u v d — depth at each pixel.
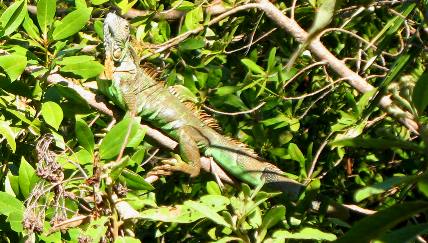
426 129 2.50
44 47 6.29
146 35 8.87
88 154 5.55
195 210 5.30
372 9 8.58
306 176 7.70
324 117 9.11
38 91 6.40
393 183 2.45
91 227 4.79
